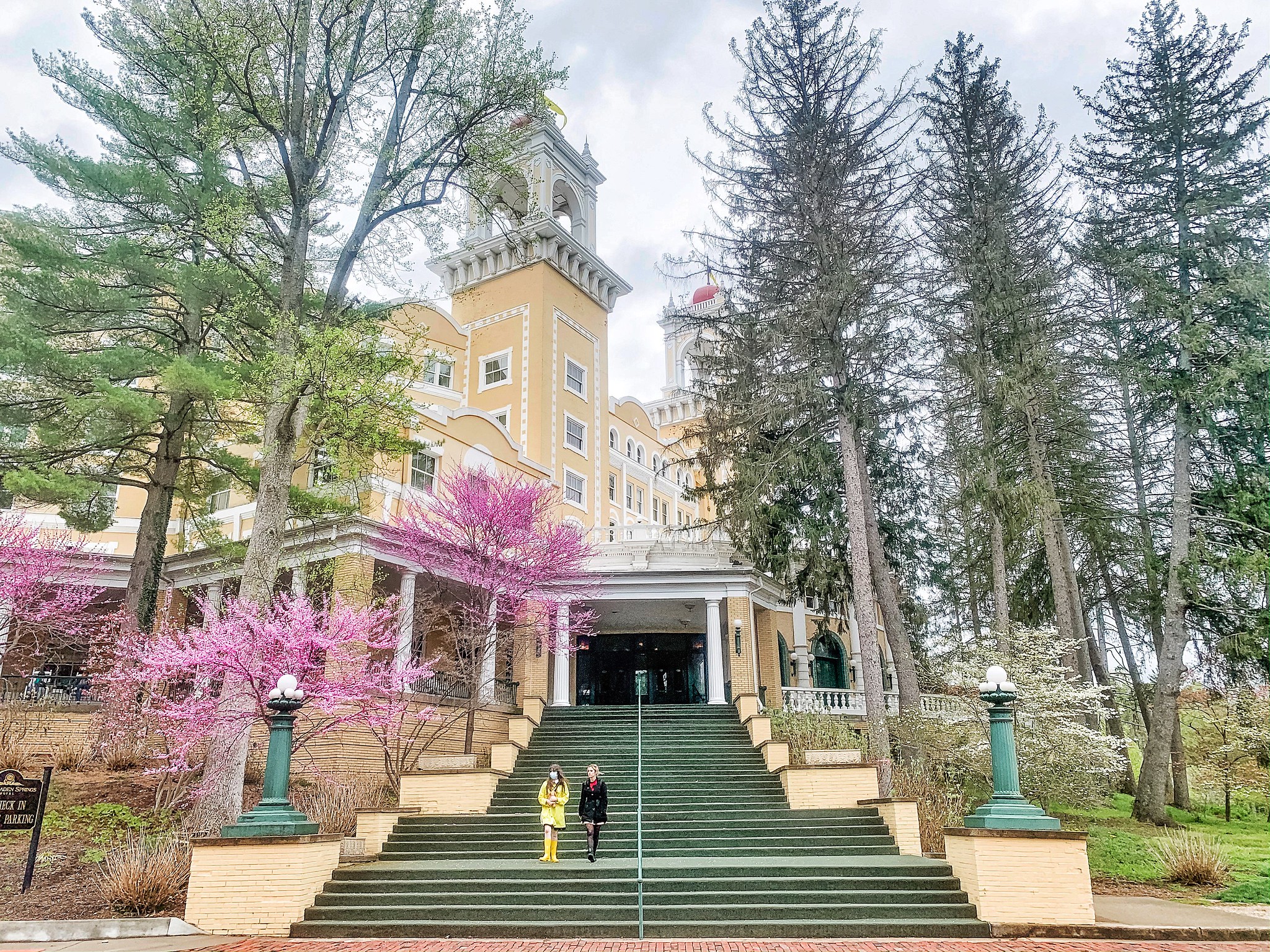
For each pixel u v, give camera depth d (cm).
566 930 977
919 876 1079
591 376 3869
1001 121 2300
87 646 2028
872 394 2003
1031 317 2161
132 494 2678
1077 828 1823
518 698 2344
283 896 1009
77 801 1409
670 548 2547
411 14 1672
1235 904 1173
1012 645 1977
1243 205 2122
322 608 1709
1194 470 2319
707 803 1543
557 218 4184
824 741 1859
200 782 1447
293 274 1603
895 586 2388
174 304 2036
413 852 1333
